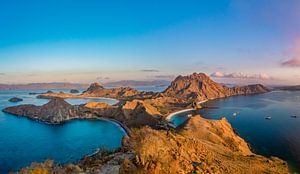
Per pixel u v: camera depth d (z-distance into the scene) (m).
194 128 163.75
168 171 48.34
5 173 132.00
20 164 145.88
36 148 182.00
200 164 58.81
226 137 160.88
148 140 52.94
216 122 184.50
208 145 116.00
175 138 73.19
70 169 62.44
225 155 102.69
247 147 162.50
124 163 48.56
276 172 98.69
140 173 45.91
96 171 59.38
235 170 71.88
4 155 163.25
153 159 48.44
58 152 172.50
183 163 53.44
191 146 75.00
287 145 171.50
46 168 62.28
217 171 60.44
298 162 135.75
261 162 109.38
